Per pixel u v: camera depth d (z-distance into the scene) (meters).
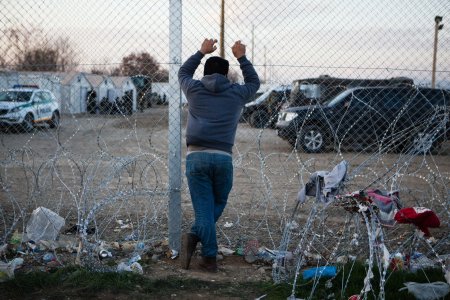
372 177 7.41
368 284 3.38
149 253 4.68
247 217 5.99
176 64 4.61
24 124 8.98
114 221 5.62
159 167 9.19
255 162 9.91
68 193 6.91
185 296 3.77
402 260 4.27
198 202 4.18
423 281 3.94
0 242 4.82
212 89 4.07
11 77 6.47
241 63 4.38
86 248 4.13
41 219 4.93
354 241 4.79
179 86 4.63
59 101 6.76
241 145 12.72
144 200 6.42
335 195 3.83
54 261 4.37
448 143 10.10
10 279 3.79
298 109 10.82
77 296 3.67
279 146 12.65
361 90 9.95
